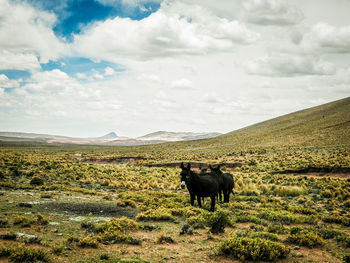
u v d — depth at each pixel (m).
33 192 18.33
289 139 111.31
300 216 14.20
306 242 8.85
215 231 10.05
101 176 34.53
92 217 11.74
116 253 7.46
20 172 29.81
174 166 64.38
